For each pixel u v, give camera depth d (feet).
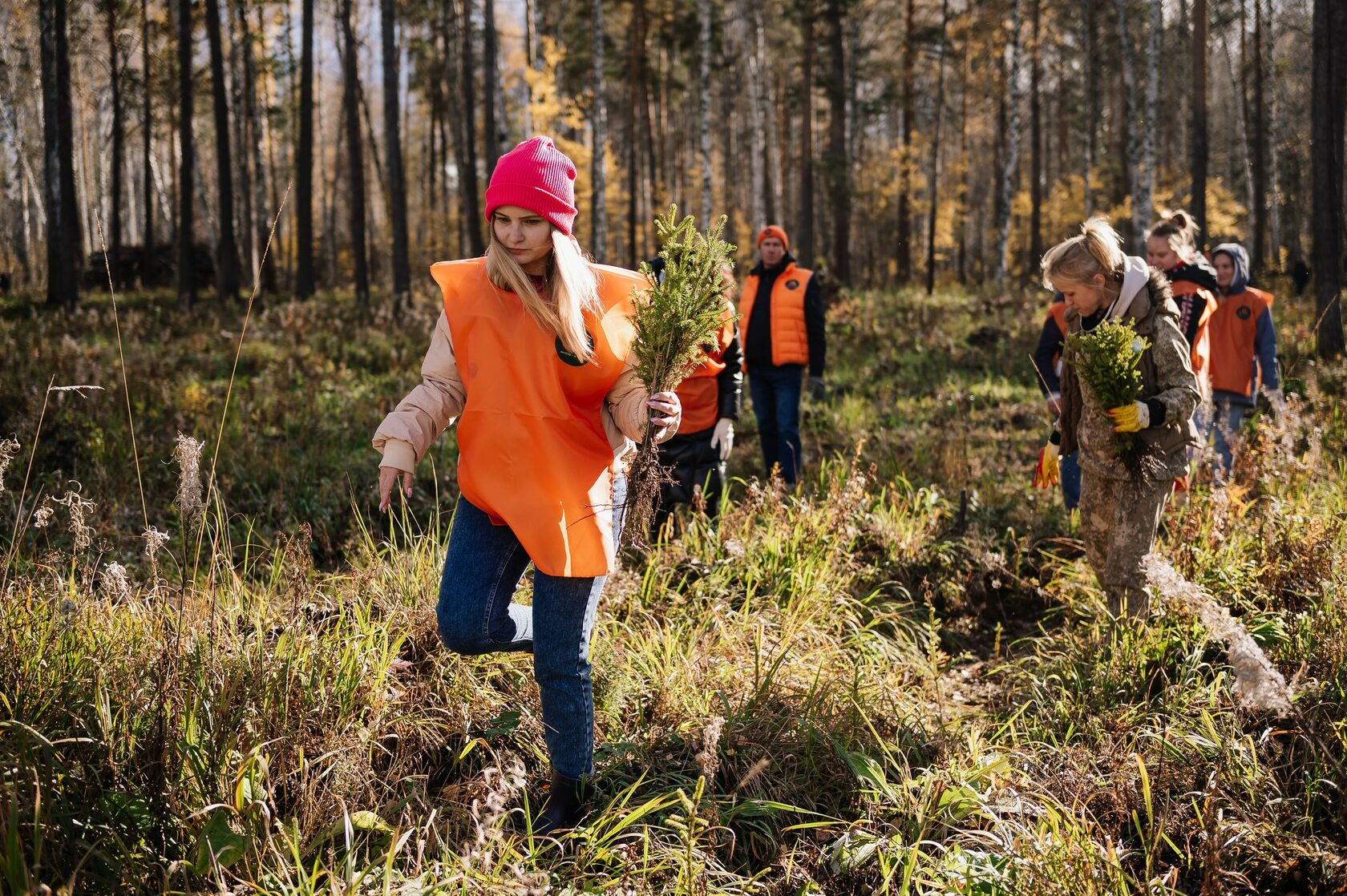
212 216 108.27
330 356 38.52
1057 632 13.75
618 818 8.26
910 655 12.51
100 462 19.06
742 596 13.14
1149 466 11.14
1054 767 9.57
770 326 20.17
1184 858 8.02
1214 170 163.94
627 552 13.58
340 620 9.84
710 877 7.80
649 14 101.30
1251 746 9.09
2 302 69.00
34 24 99.96
